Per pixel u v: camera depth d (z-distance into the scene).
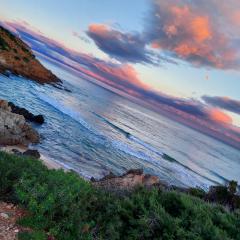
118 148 47.06
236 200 17.22
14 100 48.81
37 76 84.75
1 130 26.39
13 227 5.99
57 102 66.25
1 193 7.12
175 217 7.39
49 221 6.41
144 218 6.84
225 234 7.00
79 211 6.90
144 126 101.25
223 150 158.38
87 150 37.03
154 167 45.88
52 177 7.97
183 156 75.31
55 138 35.75
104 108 98.69
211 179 59.66
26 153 23.94
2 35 81.38
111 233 6.56
